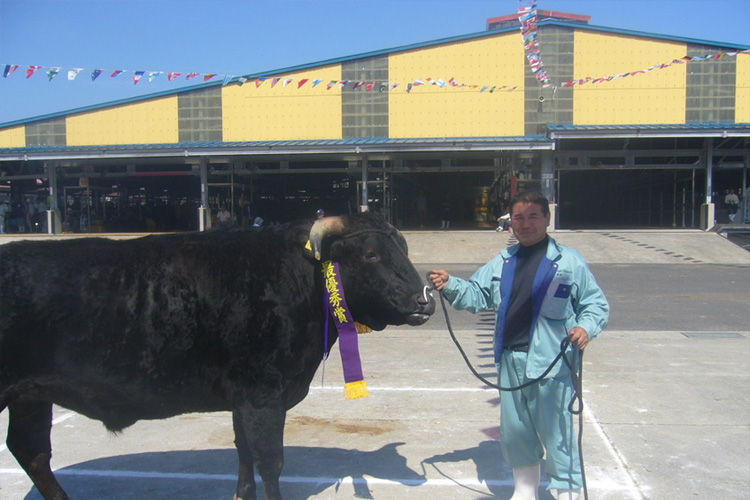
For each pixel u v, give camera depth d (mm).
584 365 7402
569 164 30781
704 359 7699
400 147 26578
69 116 30125
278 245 3535
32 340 3062
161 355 3236
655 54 27266
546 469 3564
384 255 3480
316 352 3621
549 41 27547
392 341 9070
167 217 36656
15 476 4520
